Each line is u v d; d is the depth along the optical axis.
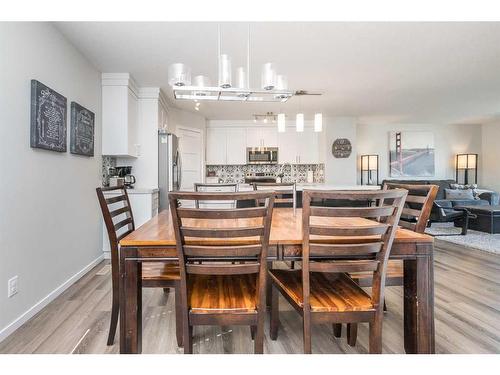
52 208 2.55
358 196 1.23
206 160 6.75
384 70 3.77
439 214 5.09
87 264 3.29
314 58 3.37
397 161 7.71
